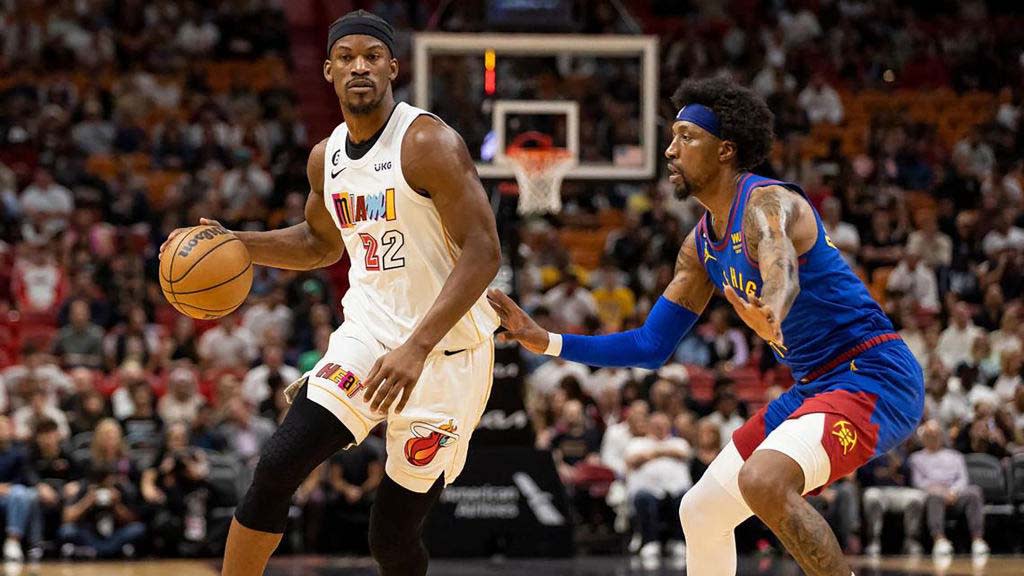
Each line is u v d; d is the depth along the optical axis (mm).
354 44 3879
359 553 10680
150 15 18188
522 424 9984
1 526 10148
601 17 10961
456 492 9867
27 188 15102
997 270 14289
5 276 13773
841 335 4020
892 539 11102
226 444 10734
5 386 11469
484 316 4098
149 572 9000
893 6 20062
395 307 3967
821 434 3832
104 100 16594
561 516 9898
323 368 3902
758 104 4102
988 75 19078
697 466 10578
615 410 11492
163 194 15523
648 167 10695
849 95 18625
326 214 4320
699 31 19344
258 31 18484
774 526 3773
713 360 12898
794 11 19953
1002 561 10000
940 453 11062
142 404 11023
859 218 15180
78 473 10484
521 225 14547
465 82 10547
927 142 17375
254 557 3875
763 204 3900
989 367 12555
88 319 12391
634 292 13758
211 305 4078
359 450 10781
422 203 3889
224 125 16203
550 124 10594
